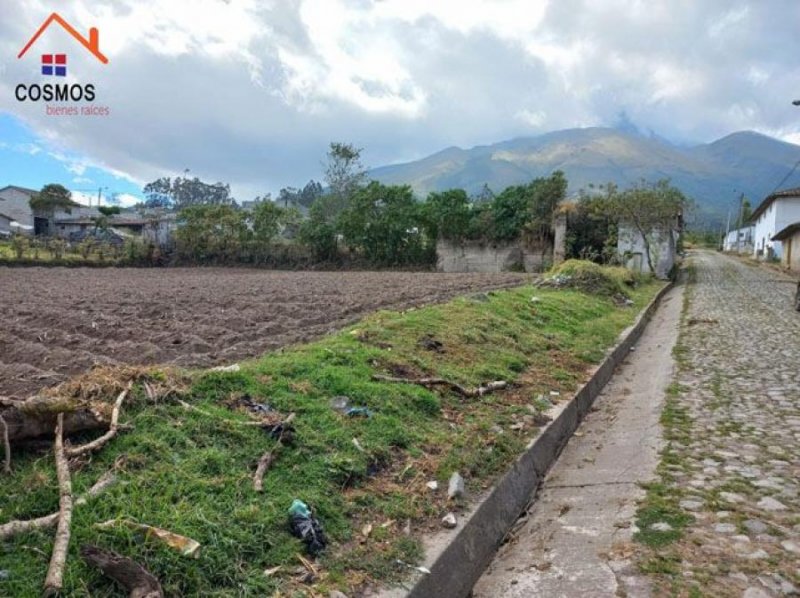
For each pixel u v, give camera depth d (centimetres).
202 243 3922
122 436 348
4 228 5328
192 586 252
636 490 438
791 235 3684
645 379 870
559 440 575
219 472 337
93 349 801
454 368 652
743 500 408
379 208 3894
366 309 1197
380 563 303
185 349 802
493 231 3528
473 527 367
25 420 324
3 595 224
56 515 269
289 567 283
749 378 805
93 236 4781
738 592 299
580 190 3384
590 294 1641
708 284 2712
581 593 312
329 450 393
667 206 2820
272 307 1220
